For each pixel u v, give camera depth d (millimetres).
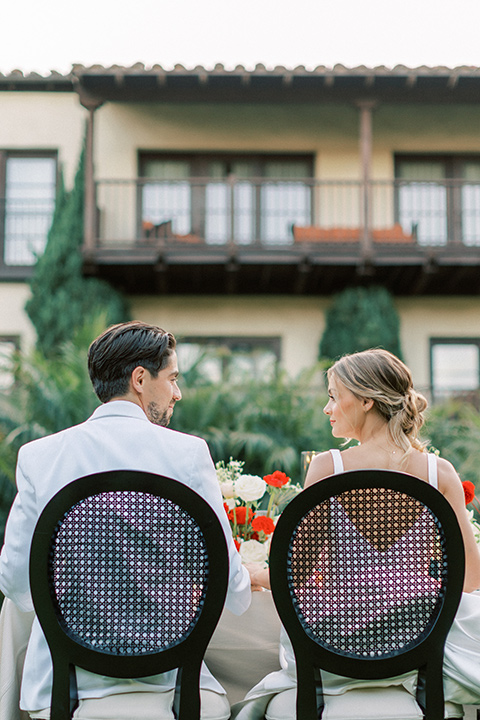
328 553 1241
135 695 1234
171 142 9922
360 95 8930
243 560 1566
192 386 6590
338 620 1233
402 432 1449
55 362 6422
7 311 9531
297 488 1789
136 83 8711
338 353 9031
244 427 6250
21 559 1294
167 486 1188
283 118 10086
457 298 9875
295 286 9562
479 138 10156
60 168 8992
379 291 9180
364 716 1211
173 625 1209
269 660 1479
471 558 1406
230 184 8859
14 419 5785
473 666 1267
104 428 1326
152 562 1216
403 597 1239
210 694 1298
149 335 1408
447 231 10008
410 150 10117
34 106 9898
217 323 9773
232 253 8758
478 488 5984
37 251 9719
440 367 9844
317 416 6422
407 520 1243
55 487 1281
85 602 1213
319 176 10023
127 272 9125
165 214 9891
